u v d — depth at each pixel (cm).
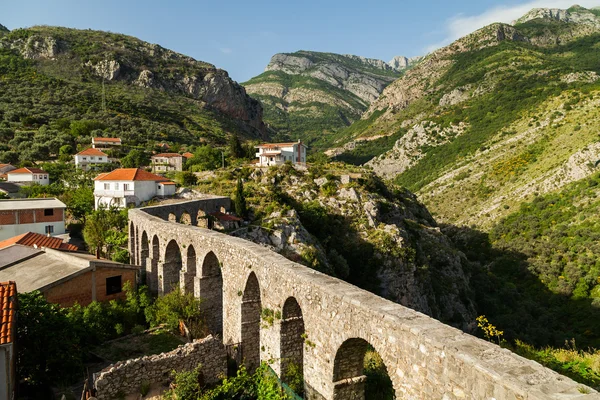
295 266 2014
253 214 6469
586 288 6694
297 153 12000
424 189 14825
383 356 1359
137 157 11019
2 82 16162
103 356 2517
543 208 9606
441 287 6738
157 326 2966
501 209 10806
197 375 2025
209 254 2944
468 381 1073
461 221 11531
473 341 1179
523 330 5753
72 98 16362
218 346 2253
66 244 4447
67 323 2223
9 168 9425
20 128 12450
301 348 2061
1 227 5022
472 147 15788
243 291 2412
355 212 7181
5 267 3362
